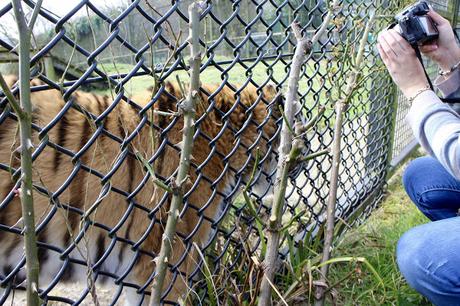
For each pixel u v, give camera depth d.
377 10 2.47
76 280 2.06
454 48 1.75
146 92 2.26
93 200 1.92
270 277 1.45
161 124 2.10
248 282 1.83
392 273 2.46
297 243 2.35
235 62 1.75
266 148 2.61
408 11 1.59
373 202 3.62
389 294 2.34
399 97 4.19
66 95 1.20
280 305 1.82
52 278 1.97
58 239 1.88
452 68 1.77
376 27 2.66
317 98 2.29
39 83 1.83
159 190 2.04
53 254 1.90
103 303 2.55
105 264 2.10
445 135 1.43
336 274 2.53
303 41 1.44
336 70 2.50
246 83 1.86
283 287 2.19
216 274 2.04
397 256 1.88
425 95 1.53
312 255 2.31
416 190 2.43
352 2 2.47
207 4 1.53
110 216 2.00
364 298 2.33
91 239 1.98
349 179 3.11
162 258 1.25
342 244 2.85
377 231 3.09
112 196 1.98
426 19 1.58
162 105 2.14
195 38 1.15
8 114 1.15
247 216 2.29
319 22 2.42
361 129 3.24
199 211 1.85
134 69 1.36
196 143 2.23
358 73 1.97
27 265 0.97
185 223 2.18
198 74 1.17
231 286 1.91
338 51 2.28
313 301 1.91
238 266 2.14
